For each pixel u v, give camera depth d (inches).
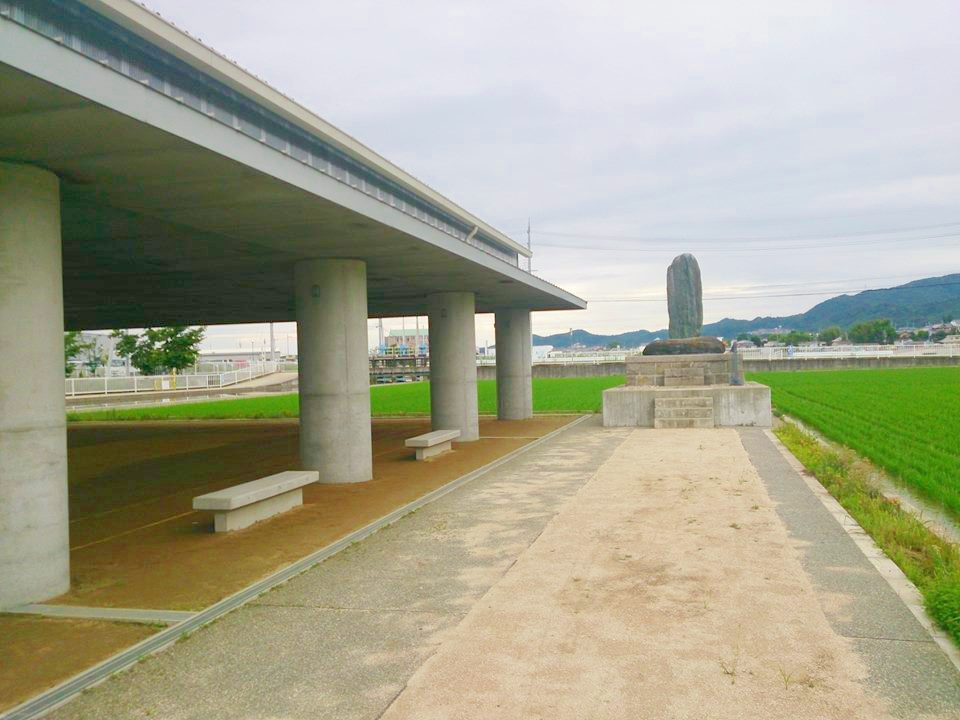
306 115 478.6
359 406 553.6
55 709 198.5
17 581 284.0
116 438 1008.9
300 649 233.8
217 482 598.9
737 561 313.3
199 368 3179.1
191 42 332.5
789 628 238.1
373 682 207.8
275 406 1600.6
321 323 544.7
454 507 448.1
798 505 422.0
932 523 398.3
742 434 790.5
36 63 209.6
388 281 709.9
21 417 286.2
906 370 2142.0
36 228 292.2
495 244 1160.8
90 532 423.5
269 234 454.0
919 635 230.7
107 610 278.2
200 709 196.1
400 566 323.9
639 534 363.9
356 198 387.2
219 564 339.3
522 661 217.9
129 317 1144.8
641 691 196.5
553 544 350.3
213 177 318.7
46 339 294.0
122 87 239.5
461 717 185.6
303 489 522.6
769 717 181.5
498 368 1047.6
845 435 747.4
